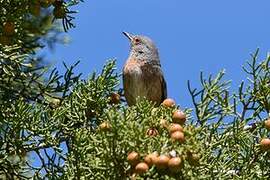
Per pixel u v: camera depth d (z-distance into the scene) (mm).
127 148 12227
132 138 12172
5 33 14664
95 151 12633
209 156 13102
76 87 14398
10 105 14273
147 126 12578
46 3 14805
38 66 16656
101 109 14336
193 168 12273
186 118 13258
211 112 13773
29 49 16156
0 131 13977
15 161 15156
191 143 12141
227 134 13492
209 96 13836
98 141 12461
